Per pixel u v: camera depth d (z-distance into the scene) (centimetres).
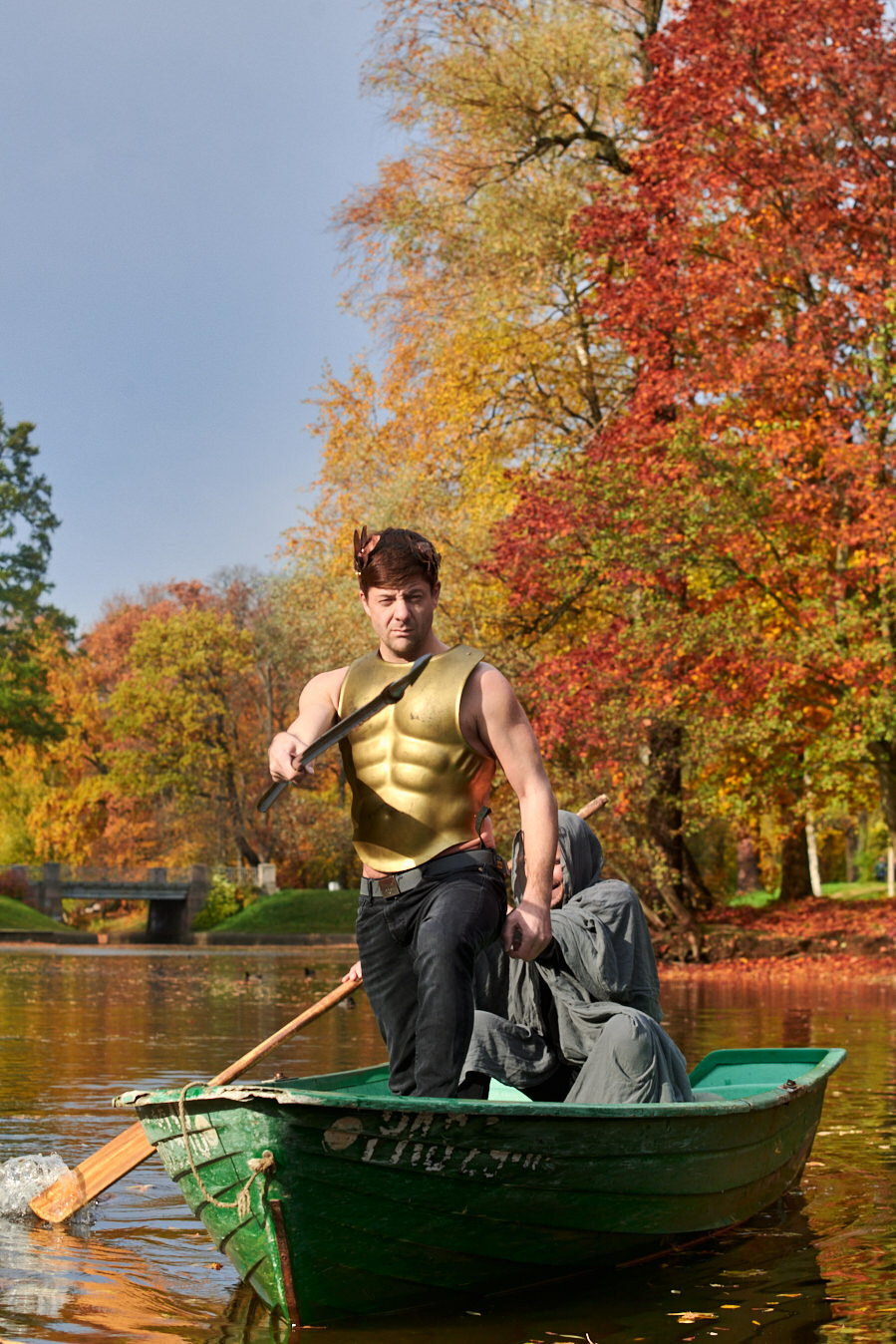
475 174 2520
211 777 5625
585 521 2106
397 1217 329
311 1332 326
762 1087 563
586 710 2094
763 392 2164
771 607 2295
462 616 2305
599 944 432
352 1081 492
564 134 2533
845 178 2027
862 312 1995
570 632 2497
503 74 2419
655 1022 433
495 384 2562
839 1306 350
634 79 2523
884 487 1958
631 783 2136
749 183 2108
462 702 362
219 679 5512
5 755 5656
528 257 2373
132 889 5022
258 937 4616
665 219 2228
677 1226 398
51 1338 318
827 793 2442
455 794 361
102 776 5725
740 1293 361
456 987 346
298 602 3084
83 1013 1334
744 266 2089
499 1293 362
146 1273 376
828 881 5241
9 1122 608
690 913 2355
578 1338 321
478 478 2544
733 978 2025
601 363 2552
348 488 2867
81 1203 430
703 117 2109
